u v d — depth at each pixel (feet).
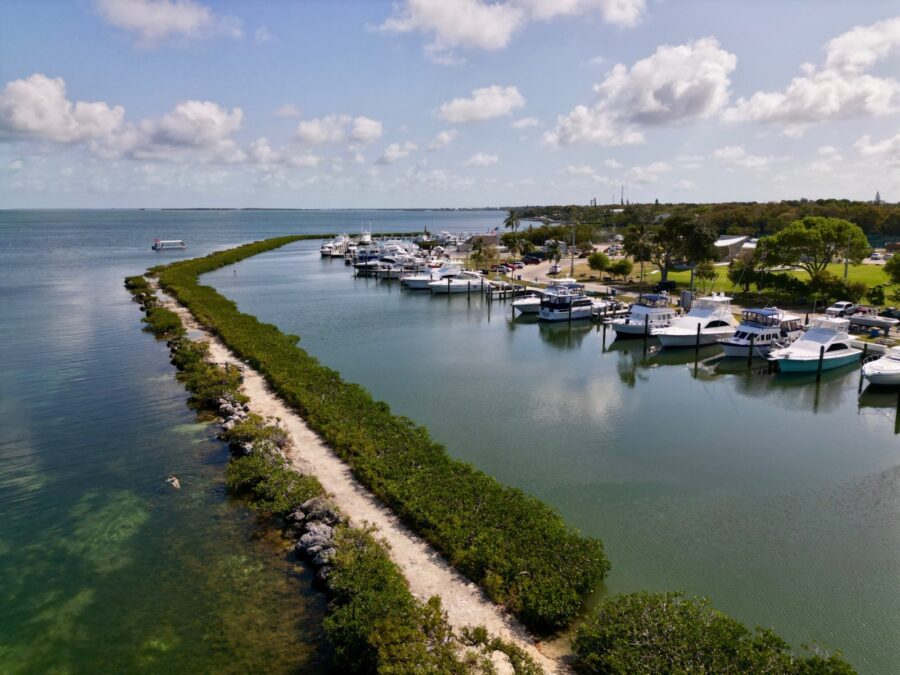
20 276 387.75
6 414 137.49
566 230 536.42
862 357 178.50
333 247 564.71
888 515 94.48
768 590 75.92
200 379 149.28
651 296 238.48
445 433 128.47
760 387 163.32
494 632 65.16
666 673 55.16
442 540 79.87
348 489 95.96
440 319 262.06
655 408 145.89
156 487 102.63
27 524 92.38
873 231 514.68
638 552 84.17
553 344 215.31
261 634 68.03
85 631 69.36
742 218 571.69
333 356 194.59
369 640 59.77
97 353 191.52
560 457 116.37
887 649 65.82
